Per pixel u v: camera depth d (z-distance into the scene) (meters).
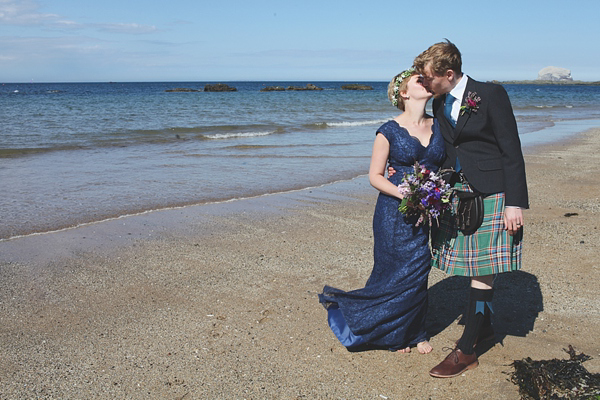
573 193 8.03
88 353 3.45
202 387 3.06
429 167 3.20
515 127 2.94
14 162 11.37
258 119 24.20
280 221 6.71
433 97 3.31
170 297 4.35
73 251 5.53
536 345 3.47
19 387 3.06
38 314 4.04
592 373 3.04
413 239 3.24
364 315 3.31
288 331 3.73
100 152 13.10
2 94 60.97
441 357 3.37
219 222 6.66
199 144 14.83
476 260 3.09
